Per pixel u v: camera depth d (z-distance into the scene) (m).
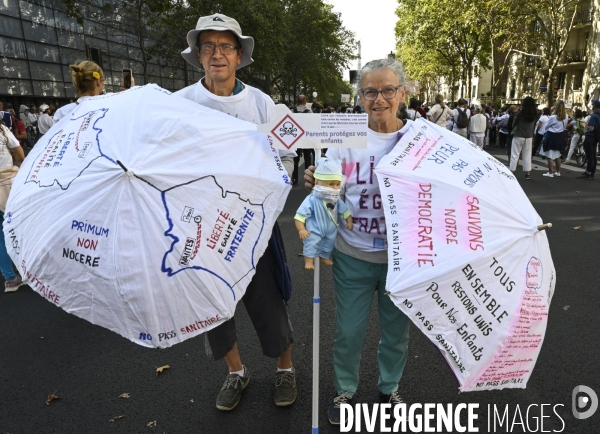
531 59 36.03
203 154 1.80
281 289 2.36
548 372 2.81
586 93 28.02
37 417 2.51
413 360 3.01
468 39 31.47
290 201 7.90
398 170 2.00
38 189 1.73
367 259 2.18
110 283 1.63
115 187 1.62
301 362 2.98
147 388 2.75
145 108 1.87
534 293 1.89
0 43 21.17
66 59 25.50
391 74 2.03
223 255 1.76
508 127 15.30
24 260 1.72
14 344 3.30
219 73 2.18
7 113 11.52
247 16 21.91
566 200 7.70
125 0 19.80
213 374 2.88
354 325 2.27
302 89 49.22
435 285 1.81
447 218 1.88
